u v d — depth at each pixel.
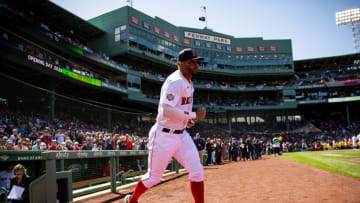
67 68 24.61
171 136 2.84
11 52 18.88
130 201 3.12
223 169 11.17
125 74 34.50
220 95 50.56
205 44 47.69
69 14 29.45
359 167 9.23
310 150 36.12
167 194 5.36
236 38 50.81
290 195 4.70
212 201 4.50
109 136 16.23
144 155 8.84
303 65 52.84
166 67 42.69
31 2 26.22
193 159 2.93
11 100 23.05
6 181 4.70
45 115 23.44
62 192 4.44
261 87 49.09
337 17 55.00
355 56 47.97
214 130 43.22
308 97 49.22
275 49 51.00
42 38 22.86
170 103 2.65
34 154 5.09
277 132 45.53
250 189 5.59
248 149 19.66
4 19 20.16
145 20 38.44
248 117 48.19
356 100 43.88
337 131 43.41
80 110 28.94
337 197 4.32
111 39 36.06
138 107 38.75
